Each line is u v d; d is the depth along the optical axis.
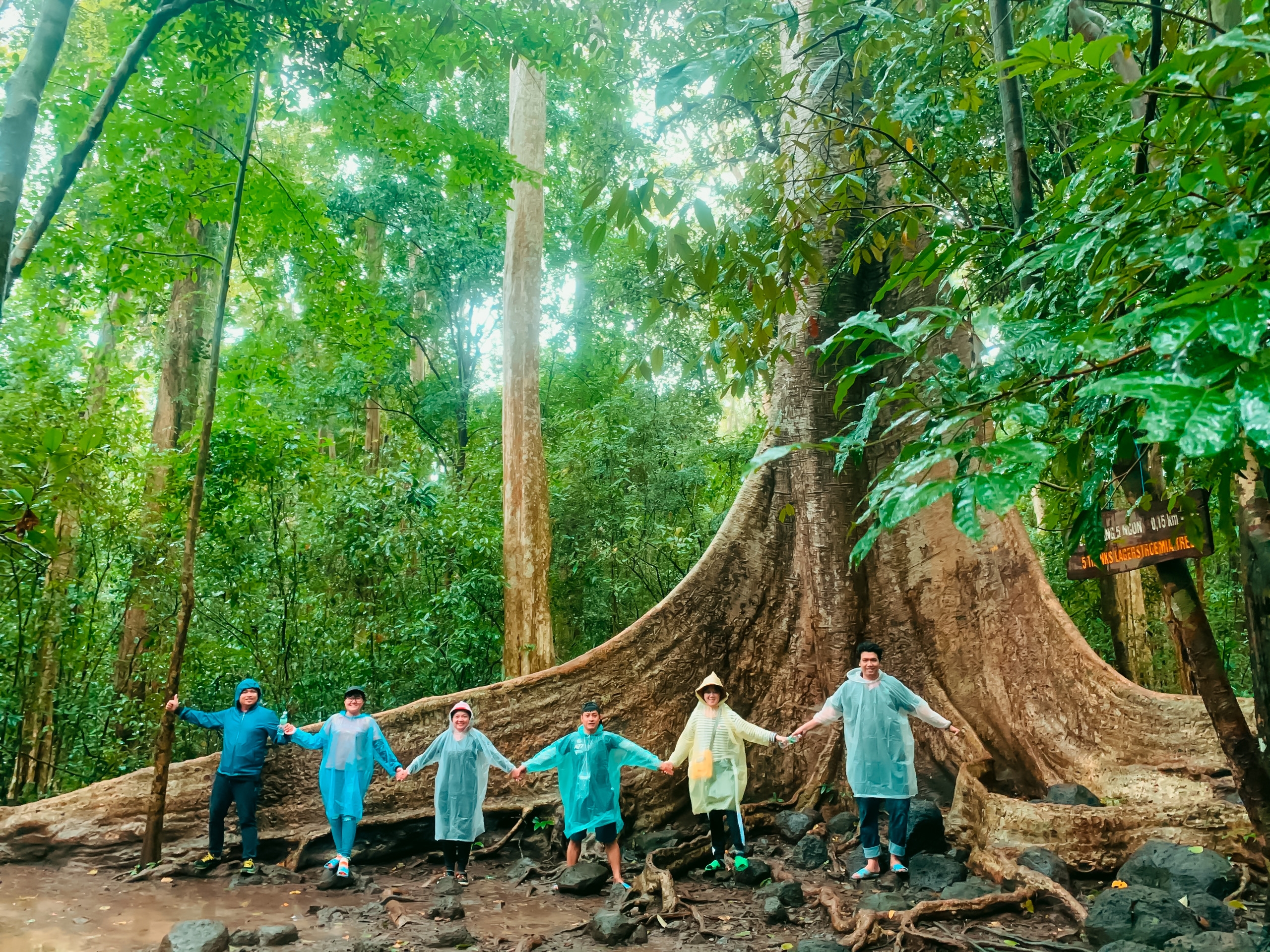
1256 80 1.55
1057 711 7.00
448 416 16.36
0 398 7.59
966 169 4.65
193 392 12.08
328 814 6.47
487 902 5.95
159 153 9.16
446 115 8.55
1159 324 1.29
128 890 6.09
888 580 8.14
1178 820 5.48
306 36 7.03
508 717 7.70
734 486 14.39
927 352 7.64
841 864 6.25
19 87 3.10
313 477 11.39
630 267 14.06
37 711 9.42
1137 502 2.74
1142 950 4.00
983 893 5.18
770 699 8.05
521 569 11.73
